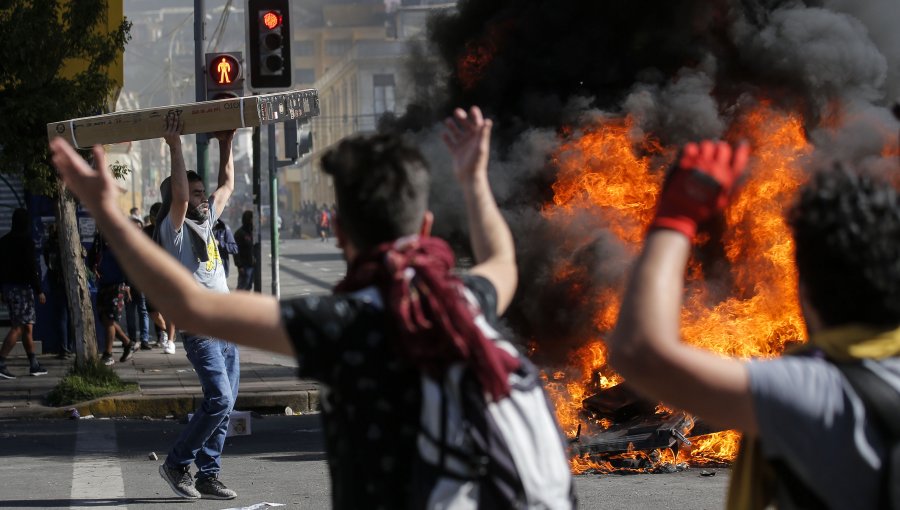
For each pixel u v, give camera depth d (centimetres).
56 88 1634
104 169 305
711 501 951
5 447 1304
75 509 947
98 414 1578
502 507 310
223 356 959
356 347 310
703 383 265
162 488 1040
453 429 310
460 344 308
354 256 339
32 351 1895
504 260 369
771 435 266
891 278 277
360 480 313
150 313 2289
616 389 1166
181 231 894
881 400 265
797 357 284
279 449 1296
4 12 1623
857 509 264
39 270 2094
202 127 789
